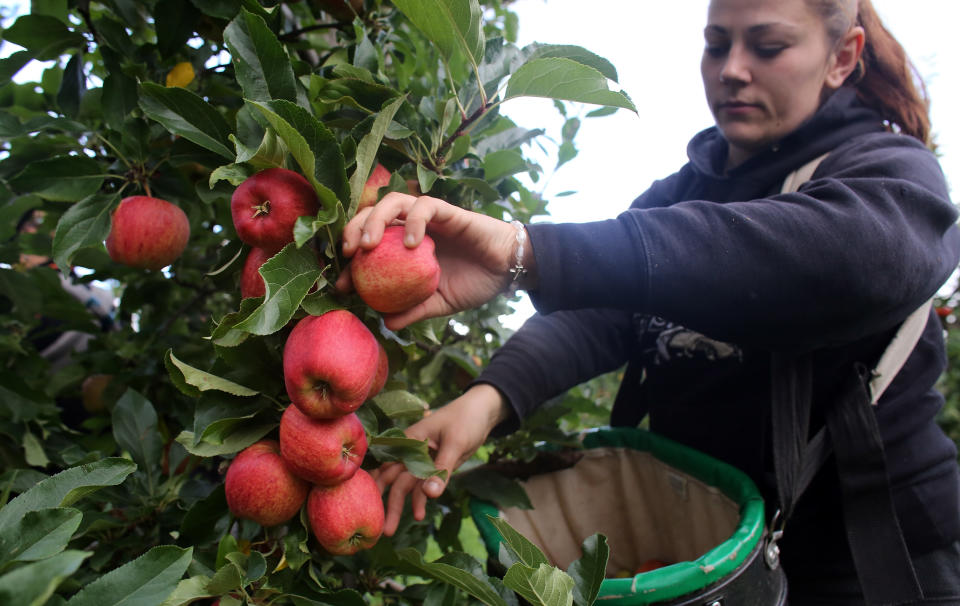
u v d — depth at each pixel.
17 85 1.64
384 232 0.90
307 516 0.97
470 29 0.99
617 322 1.77
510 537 0.90
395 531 1.37
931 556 1.42
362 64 1.20
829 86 1.53
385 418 1.12
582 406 1.93
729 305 1.06
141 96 1.00
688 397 1.57
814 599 1.48
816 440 1.36
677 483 1.50
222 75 1.44
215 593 0.87
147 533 1.22
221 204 1.76
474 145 1.41
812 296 1.05
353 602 0.96
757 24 1.38
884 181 1.16
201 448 0.91
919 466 1.43
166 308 1.96
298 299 0.80
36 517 0.66
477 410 1.43
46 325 2.50
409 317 1.01
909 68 1.58
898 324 1.34
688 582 1.02
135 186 1.35
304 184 0.91
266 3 1.27
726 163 1.69
